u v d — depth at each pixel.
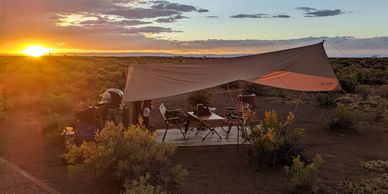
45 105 14.88
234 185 7.02
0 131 11.34
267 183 7.15
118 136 6.53
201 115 10.91
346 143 10.38
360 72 33.03
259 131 8.52
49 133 10.46
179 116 10.62
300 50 10.12
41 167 7.85
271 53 10.30
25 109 15.65
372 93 21.64
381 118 13.76
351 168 8.08
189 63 10.48
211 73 9.77
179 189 6.67
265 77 11.43
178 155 8.95
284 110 16.09
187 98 19.75
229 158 8.73
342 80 22.77
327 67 9.77
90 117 9.14
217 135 10.98
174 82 9.34
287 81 11.20
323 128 12.35
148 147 6.58
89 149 6.54
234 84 26.08
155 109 16.25
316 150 9.52
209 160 8.58
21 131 11.34
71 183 6.87
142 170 6.30
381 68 47.59
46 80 24.69
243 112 10.16
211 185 6.98
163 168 7.83
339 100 18.75
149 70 9.95
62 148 9.30
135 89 9.01
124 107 10.16
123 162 6.24
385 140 10.80
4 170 7.52
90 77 26.27
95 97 17.22
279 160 8.09
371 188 6.85
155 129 11.80
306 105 17.52
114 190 6.30
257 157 8.11
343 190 6.79
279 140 8.12
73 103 15.88
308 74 9.61
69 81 25.56
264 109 16.36
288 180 7.30
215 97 20.50
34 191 6.41
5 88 20.67
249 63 10.09
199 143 10.02
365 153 9.30
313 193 6.64
